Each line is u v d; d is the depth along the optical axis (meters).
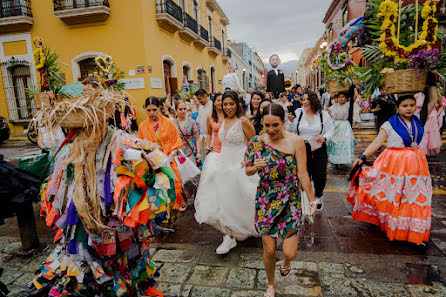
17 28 12.45
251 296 2.46
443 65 2.98
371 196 3.33
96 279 1.89
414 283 2.53
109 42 11.90
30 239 3.31
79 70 12.42
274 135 2.26
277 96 7.14
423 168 3.04
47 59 3.65
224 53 26.17
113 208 1.85
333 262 2.90
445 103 7.50
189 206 4.68
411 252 3.02
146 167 1.89
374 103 7.21
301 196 2.50
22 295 2.58
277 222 2.31
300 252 3.12
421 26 3.28
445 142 8.27
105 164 1.80
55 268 1.96
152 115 3.77
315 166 4.04
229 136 3.14
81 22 11.84
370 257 2.96
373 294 2.42
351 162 6.23
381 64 3.46
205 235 3.63
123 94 2.01
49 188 1.93
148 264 2.20
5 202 2.26
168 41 14.10
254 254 3.12
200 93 5.93
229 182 3.09
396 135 3.13
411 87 2.96
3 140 11.06
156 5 12.70
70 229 1.87
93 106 1.77
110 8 11.69
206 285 2.63
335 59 6.01
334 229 3.63
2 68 13.13
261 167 2.27
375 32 3.60
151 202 1.90
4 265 3.10
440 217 3.81
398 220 3.07
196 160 4.90
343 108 6.15
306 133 4.04
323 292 2.47
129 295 2.07
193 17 17.97
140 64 11.85
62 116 1.80
